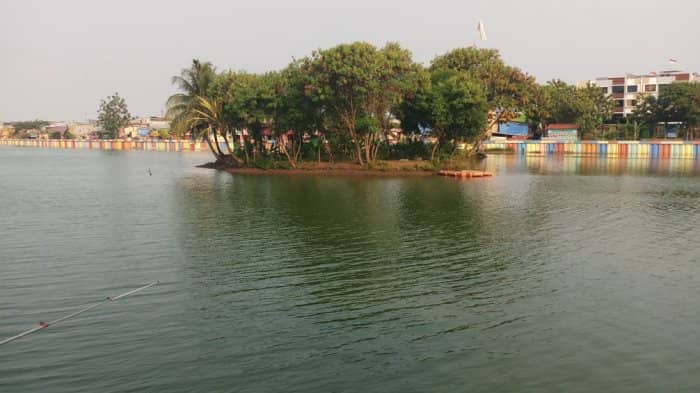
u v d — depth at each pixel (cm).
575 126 10288
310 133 6069
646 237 2414
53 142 16575
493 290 1678
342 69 4884
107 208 3231
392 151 6438
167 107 6378
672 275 1839
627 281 1772
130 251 2142
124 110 16562
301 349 1261
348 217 2903
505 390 1091
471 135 6003
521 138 11275
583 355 1240
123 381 1115
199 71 6319
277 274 1838
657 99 10000
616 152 9188
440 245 2258
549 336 1339
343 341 1305
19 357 1216
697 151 8675
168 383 1107
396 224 2706
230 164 6456
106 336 1325
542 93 7006
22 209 3195
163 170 6291
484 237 2411
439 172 5444
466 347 1276
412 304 1555
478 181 4812
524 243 2295
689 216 2955
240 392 1076
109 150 13550
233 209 3183
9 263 1961
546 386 1106
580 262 1998
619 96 12444
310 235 2448
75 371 1154
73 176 5525
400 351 1255
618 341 1312
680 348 1275
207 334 1338
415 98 5653
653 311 1505
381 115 5672
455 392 1082
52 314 1466
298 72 5438
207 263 1969
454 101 5509
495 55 6981
